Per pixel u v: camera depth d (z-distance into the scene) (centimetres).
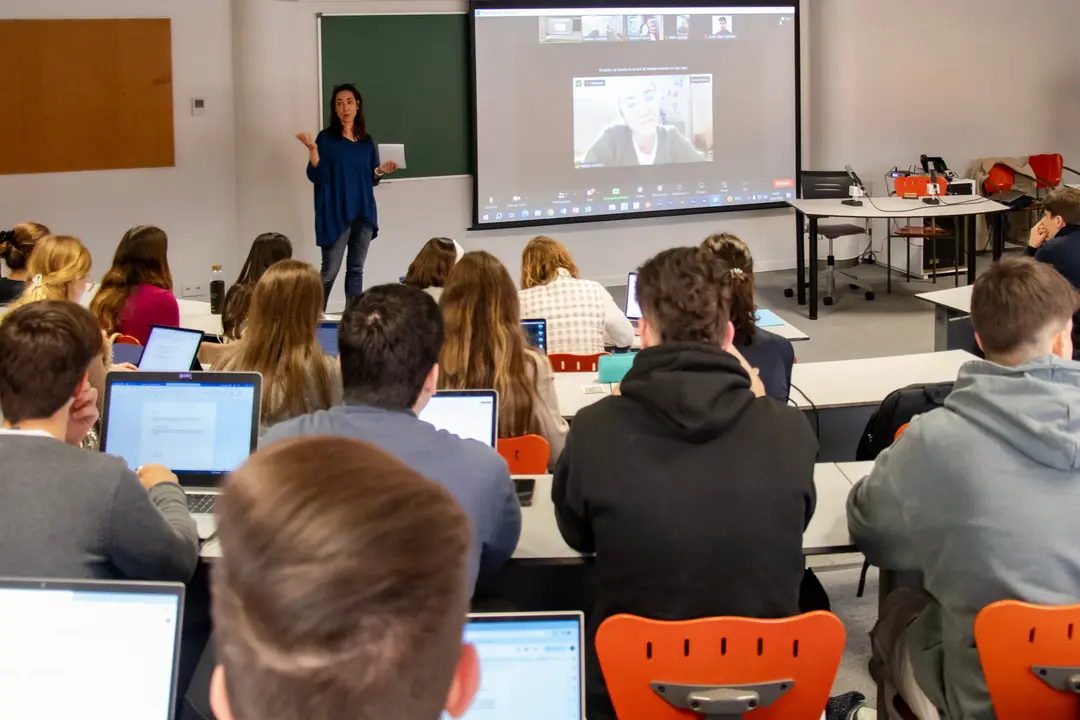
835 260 883
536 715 139
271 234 433
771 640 156
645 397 165
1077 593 166
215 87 685
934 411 177
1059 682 159
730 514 161
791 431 166
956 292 505
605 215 794
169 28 662
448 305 262
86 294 529
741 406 164
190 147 684
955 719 175
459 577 50
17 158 638
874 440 297
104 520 160
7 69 626
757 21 802
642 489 162
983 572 167
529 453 250
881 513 180
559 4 746
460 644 50
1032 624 158
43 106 639
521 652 139
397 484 50
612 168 788
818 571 323
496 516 167
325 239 681
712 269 174
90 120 653
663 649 157
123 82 657
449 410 234
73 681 125
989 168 898
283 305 248
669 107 793
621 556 164
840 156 851
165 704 125
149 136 670
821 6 828
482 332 261
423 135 736
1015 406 165
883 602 222
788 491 162
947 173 823
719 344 175
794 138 833
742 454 163
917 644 187
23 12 623
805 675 159
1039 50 906
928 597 197
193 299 704
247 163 694
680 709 160
